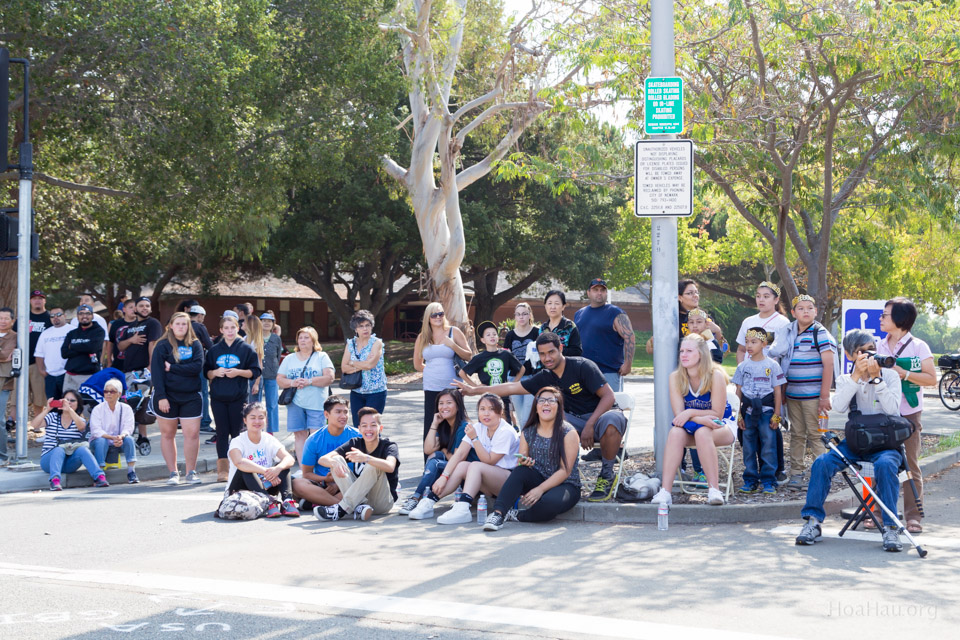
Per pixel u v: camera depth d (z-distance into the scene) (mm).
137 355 12984
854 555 6473
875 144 13477
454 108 29500
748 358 8758
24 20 14266
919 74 12242
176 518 8328
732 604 5176
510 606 5168
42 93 15219
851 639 4535
